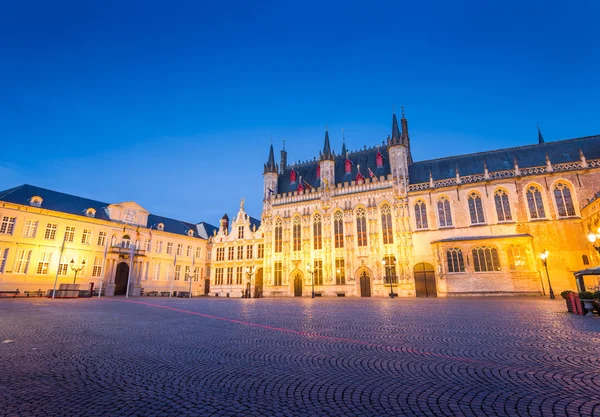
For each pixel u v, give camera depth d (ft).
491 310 73.15
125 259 205.87
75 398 20.66
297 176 214.69
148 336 42.91
